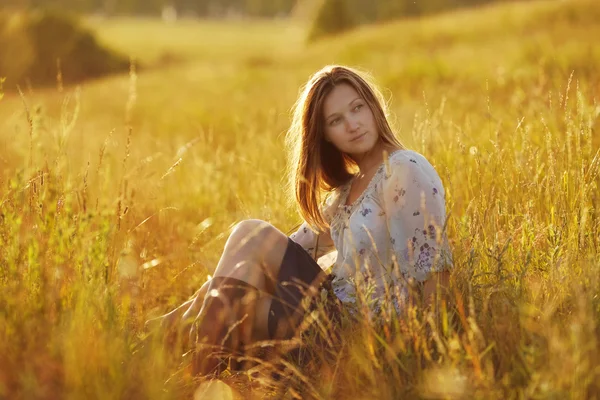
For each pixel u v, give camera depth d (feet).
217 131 35.37
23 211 10.93
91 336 9.39
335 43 97.91
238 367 11.24
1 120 31.42
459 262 11.32
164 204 18.80
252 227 11.93
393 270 11.41
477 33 72.64
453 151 16.74
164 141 32.58
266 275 11.94
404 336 9.96
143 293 11.84
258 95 56.75
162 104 60.95
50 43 98.84
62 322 9.57
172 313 12.03
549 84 24.59
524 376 8.90
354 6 143.02
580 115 14.57
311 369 10.55
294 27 213.46
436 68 50.16
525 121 19.67
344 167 13.15
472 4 134.00
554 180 13.44
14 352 9.02
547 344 9.20
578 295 9.66
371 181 12.00
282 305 11.46
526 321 9.70
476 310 10.64
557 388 8.27
